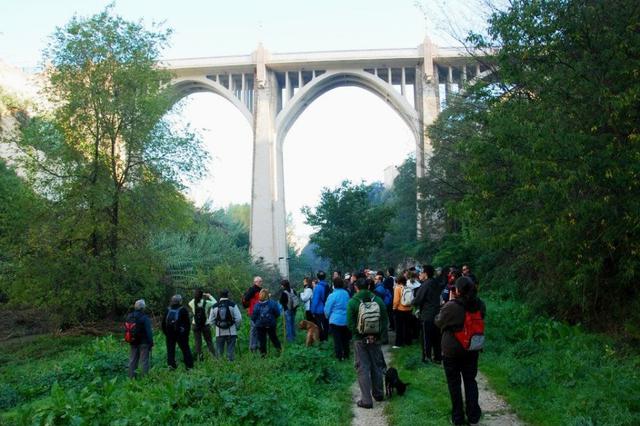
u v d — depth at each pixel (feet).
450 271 32.99
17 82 90.33
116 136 62.28
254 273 91.61
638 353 25.45
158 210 64.49
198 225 79.05
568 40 28.22
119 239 62.28
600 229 27.17
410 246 103.19
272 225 172.65
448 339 18.94
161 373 28.19
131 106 60.64
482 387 24.44
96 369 34.32
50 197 60.18
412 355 32.19
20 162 60.44
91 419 20.90
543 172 25.63
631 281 29.37
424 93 166.61
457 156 70.38
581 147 24.57
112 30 61.26
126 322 31.35
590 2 27.45
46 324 64.59
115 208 62.34
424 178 88.99
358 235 115.34
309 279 44.88
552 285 35.53
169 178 63.16
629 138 24.49
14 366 42.11
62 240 59.16
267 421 19.51
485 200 31.32
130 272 59.21
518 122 27.78
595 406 19.29
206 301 36.99
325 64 176.76
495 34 31.83
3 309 69.15
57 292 56.13
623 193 24.98
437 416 20.26
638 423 17.47
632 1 25.67
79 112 60.18
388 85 171.73
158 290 63.62
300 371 27.22
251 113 180.14
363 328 22.44
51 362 41.96
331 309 32.86
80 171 59.82
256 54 176.45
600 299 32.14
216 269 74.23
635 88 23.68
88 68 61.05
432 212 92.12
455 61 156.97
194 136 64.44
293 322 42.45
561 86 27.68
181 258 71.36
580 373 23.63
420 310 30.76
